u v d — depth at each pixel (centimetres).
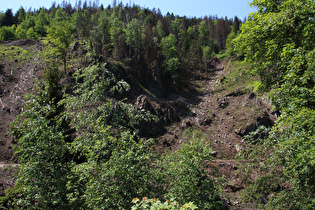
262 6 1130
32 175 934
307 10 886
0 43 5025
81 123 915
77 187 944
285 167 727
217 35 8650
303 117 628
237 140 2459
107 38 5075
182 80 4672
